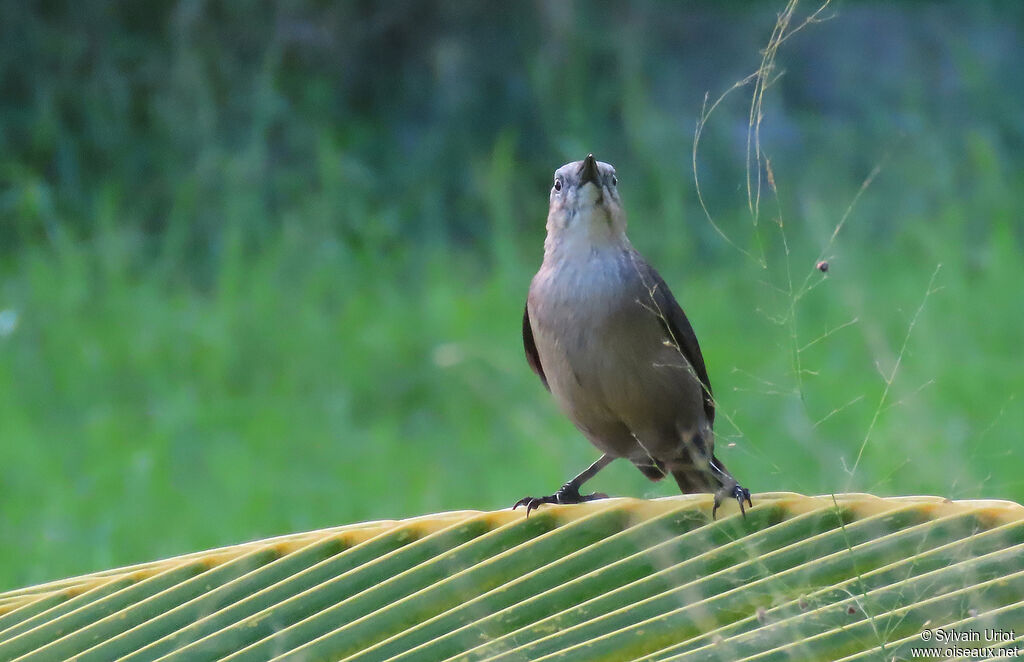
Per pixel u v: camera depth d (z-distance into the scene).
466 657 4.53
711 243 19.27
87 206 19.25
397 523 5.14
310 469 13.40
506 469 13.26
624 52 22.67
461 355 15.61
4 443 13.48
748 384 14.48
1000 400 13.41
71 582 5.32
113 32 21.06
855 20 25.11
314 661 4.68
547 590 4.70
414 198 20.78
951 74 24.05
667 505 4.92
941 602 4.33
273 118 20.92
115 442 13.72
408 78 22.95
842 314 15.90
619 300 6.77
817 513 4.72
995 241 17.73
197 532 11.99
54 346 15.95
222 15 21.38
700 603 4.51
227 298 16.86
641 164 21.16
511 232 19.81
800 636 4.31
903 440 11.39
